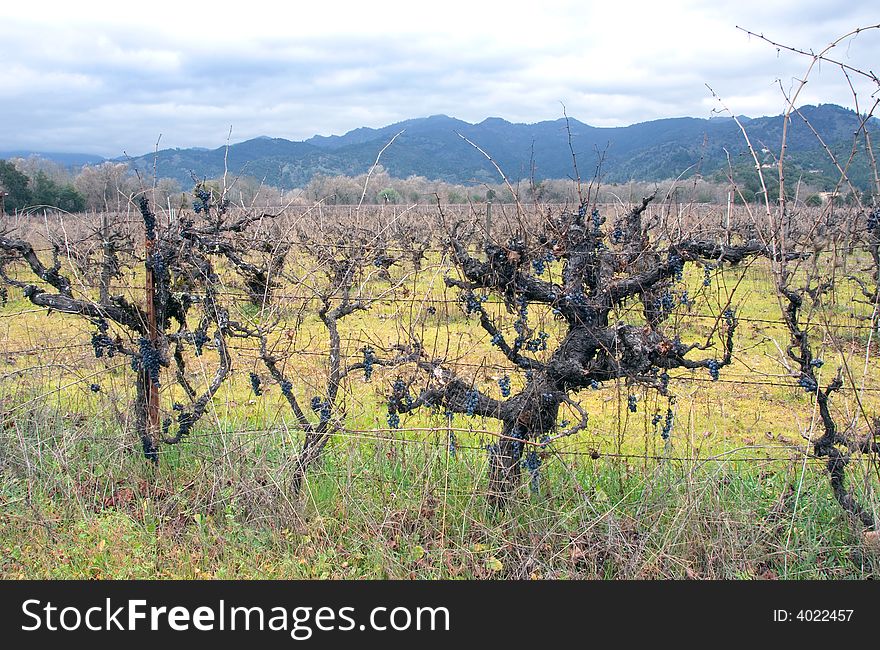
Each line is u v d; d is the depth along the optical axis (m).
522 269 4.16
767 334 9.08
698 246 3.92
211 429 4.84
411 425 5.34
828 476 4.15
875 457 3.87
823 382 6.98
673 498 4.11
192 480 4.52
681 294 4.82
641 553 3.79
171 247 4.70
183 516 4.20
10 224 12.00
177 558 3.86
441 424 5.12
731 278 12.27
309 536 4.01
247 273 5.25
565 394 4.21
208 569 3.85
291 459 4.34
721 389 7.18
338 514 4.23
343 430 4.51
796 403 6.80
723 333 4.03
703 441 5.54
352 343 7.61
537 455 4.21
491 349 7.57
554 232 4.18
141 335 4.92
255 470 4.35
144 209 4.67
